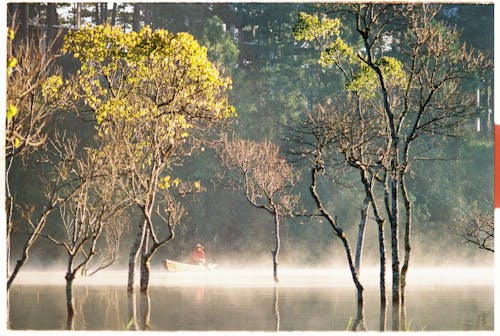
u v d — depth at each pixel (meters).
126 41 47.72
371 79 50.75
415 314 42.78
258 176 66.94
